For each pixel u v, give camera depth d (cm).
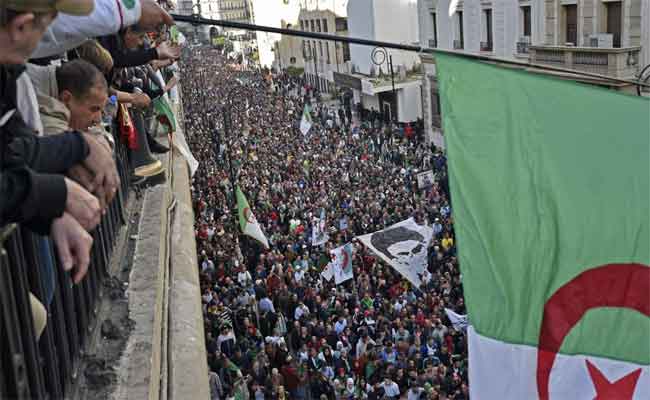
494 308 455
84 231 211
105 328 438
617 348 446
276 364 1377
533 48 2653
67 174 233
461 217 459
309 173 2823
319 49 6112
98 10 298
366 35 4500
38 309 291
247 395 1166
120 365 400
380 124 4059
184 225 903
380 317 1463
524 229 454
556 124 454
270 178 2802
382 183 2597
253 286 1673
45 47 291
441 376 1252
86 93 324
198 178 2744
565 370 452
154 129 1040
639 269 445
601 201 450
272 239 2088
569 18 2548
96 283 457
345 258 1659
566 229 450
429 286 1647
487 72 461
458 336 1395
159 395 444
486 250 457
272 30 449
